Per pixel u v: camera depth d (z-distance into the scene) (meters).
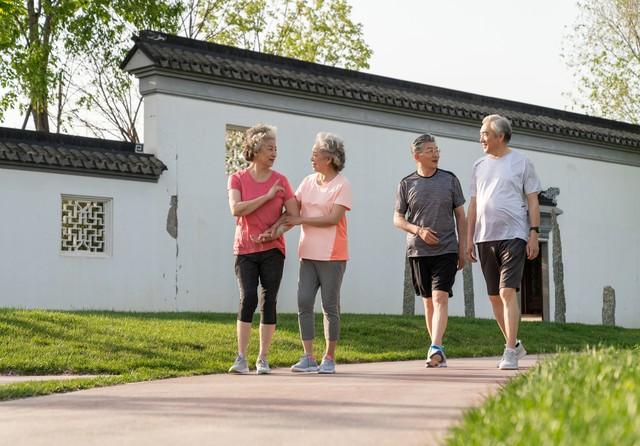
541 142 23.89
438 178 8.70
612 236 25.83
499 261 8.55
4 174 15.57
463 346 12.71
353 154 20.20
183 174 17.59
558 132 23.91
